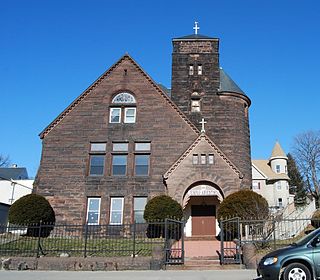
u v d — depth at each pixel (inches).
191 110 1327.5
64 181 1169.4
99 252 796.6
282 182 2760.8
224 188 1090.7
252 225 870.4
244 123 1320.1
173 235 1007.0
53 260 716.0
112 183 1162.6
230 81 1386.6
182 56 1397.6
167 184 1109.7
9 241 909.8
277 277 457.1
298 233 1002.7
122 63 1283.2
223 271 663.8
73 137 1211.9
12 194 1924.2
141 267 703.7
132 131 1209.4
